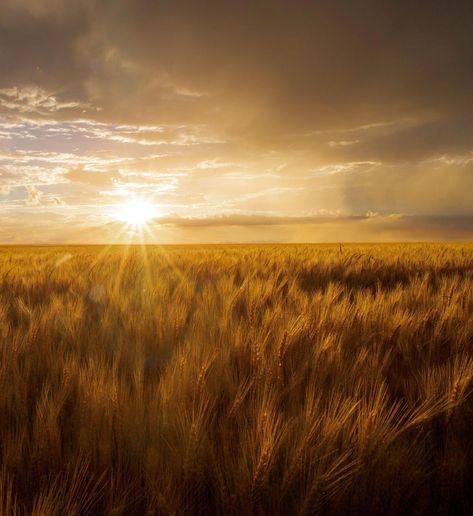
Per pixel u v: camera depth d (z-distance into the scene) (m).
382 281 7.95
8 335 3.13
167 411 2.00
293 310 4.20
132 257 11.09
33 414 2.27
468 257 12.19
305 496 1.64
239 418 2.06
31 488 1.72
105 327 3.60
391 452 1.81
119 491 1.70
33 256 14.45
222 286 5.71
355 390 2.31
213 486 1.73
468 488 1.83
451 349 3.16
